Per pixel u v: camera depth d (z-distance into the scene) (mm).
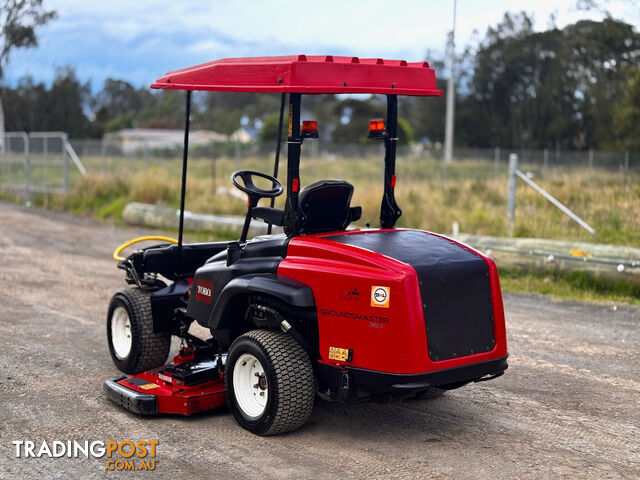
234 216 16734
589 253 10656
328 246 4984
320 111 62188
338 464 4703
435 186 20062
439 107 40031
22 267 12070
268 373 4965
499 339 5145
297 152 5082
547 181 19703
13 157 26828
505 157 28219
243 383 5293
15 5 38625
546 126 36062
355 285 4723
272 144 32500
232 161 31234
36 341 7672
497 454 4891
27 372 6648
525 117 36625
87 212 20234
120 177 21688
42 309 9141
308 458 4797
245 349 5141
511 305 9414
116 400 5742
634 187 17188
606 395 6133
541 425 5445
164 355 6520
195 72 5301
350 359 4754
